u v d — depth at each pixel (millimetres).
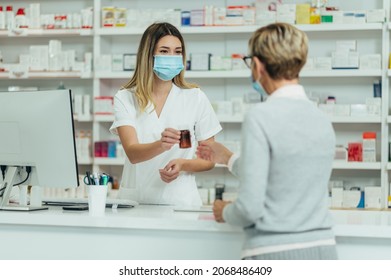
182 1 5453
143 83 2934
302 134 1867
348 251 2236
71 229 2396
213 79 5375
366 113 4941
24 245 2439
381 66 4918
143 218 2289
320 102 5152
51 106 2621
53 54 5309
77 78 5547
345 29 4902
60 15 5312
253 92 5309
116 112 2955
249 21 5070
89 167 5531
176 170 2797
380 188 4883
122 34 5219
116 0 5527
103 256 2371
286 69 1901
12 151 2701
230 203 2039
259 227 1893
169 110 2988
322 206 1949
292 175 1868
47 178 2686
